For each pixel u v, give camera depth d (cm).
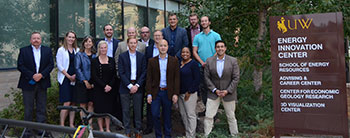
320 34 459
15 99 614
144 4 1219
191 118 518
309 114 469
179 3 1511
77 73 537
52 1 837
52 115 607
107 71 533
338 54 452
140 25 1194
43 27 814
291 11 680
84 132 220
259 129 545
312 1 689
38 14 801
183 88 519
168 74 505
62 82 551
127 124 530
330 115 459
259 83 754
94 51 571
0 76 678
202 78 614
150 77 513
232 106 519
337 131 457
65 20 869
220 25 804
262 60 735
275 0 757
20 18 754
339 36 450
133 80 529
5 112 595
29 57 532
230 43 810
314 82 465
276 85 484
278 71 482
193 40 613
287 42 474
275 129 486
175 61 509
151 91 511
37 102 548
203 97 632
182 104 530
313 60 464
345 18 713
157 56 514
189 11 788
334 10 671
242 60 888
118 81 566
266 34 768
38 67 540
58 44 845
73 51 568
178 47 595
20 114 598
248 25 849
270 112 614
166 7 1390
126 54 530
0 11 704
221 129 566
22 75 534
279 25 477
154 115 509
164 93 512
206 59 571
